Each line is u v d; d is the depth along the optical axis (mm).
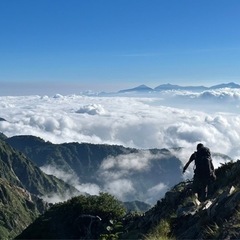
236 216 8391
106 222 22984
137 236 15008
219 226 8758
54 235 23953
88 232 21734
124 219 20438
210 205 10766
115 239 14719
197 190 14211
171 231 11516
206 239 8383
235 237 7438
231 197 9594
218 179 15797
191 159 14633
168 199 16391
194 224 10617
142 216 18078
